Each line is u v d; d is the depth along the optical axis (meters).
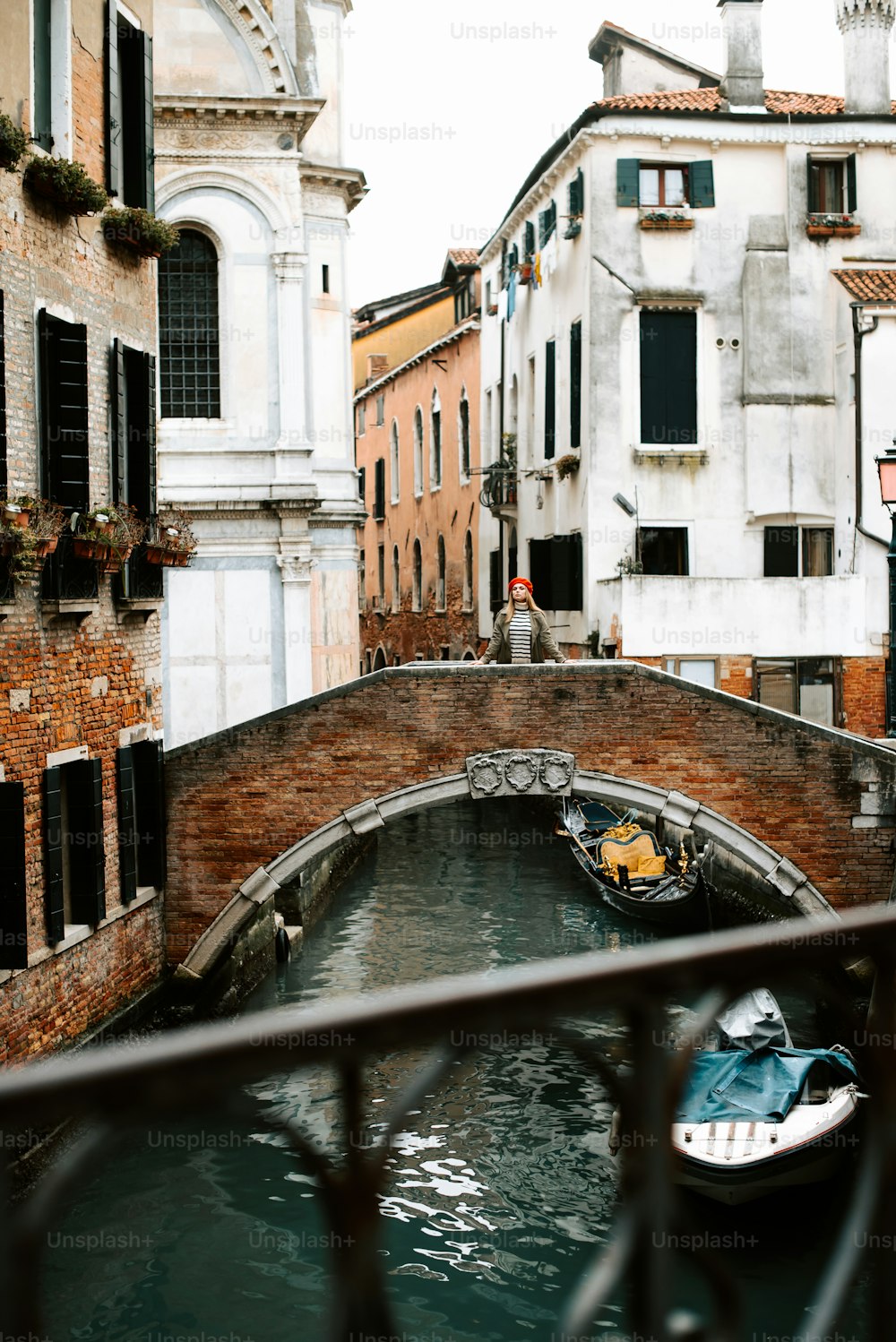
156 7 21.50
